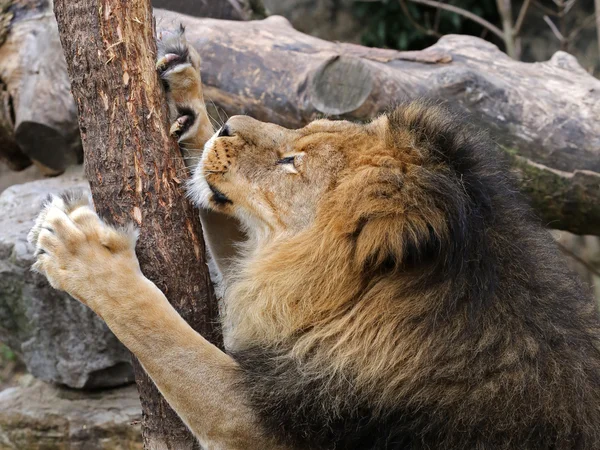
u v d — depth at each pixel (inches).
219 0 561.3
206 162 291.1
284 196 285.4
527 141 462.9
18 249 477.1
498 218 279.1
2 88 572.7
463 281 258.2
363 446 267.7
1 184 714.2
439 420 257.8
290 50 475.5
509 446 255.1
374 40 1032.2
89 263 265.7
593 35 999.0
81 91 265.1
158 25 400.5
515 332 261.9
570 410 262.7
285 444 268.7
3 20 573.3
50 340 490.6
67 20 263.9
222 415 266.8
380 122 294.5
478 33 1039.6
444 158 271.7
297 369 269.1
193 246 279.0
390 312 262.7
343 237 267.9
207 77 469.1
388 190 261.6
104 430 492.4
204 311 281.3
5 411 510.6
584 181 461.7
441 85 463.8
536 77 492.7
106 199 269.3
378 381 261.9
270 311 278.7
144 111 265.9
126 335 265.9
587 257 690.8
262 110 464.1
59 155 569.6
